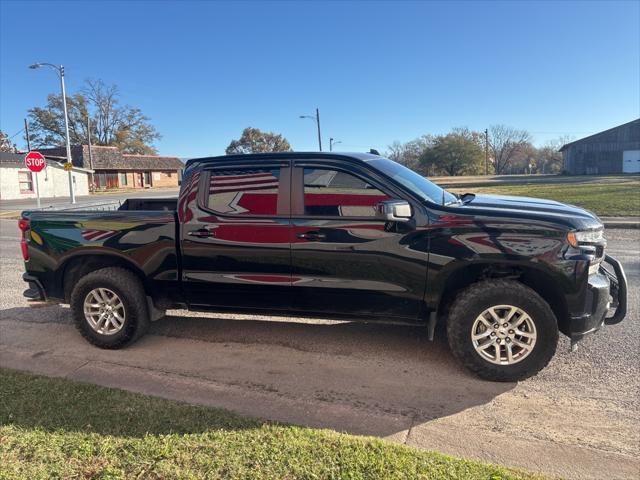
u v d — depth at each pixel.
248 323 5.32
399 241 3.84
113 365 4.26
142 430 3.04
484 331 3.81
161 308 4.74
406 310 3.99
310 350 4.54
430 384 3.83
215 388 3.78
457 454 2.88
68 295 4.93
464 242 3.72
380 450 2.81
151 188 59.22
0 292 6.97
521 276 3.88
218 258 4.29
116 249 4.52
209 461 2.69
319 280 4.07
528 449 2.93
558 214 3.76
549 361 3.82
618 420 3.27
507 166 91.88
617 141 54.62
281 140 93.50
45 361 4.37
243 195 4.21
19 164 36.75
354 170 3.98
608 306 3.82
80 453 2.79
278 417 3.30
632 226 12.31
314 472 2.59
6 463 2.70
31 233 4.82
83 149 53.84
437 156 79.50
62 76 26.36
